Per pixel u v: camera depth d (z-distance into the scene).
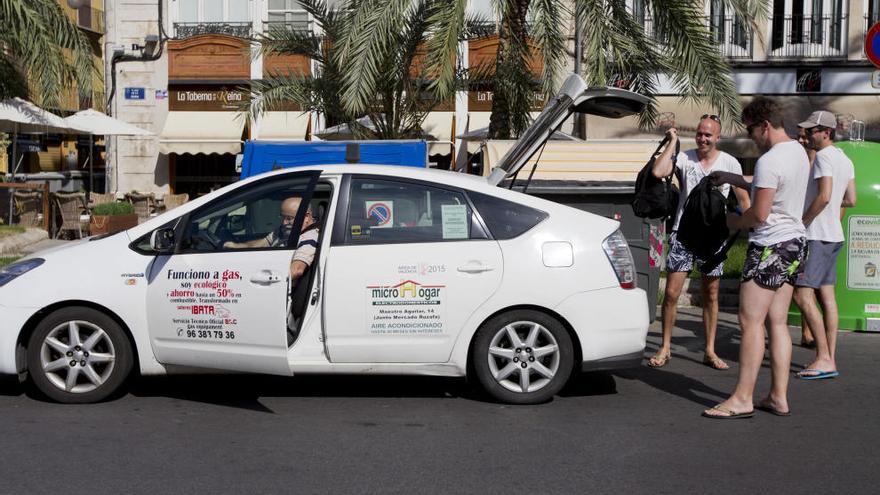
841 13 22.06
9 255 15.64
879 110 22.02
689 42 13.03
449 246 6.52
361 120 16.39
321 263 6.49
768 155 6.07
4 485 4.91
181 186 25.14
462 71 14.80
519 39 13.79
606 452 5.59
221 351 6.43
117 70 24.56
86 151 30.03
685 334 9.91
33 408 6.48
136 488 4.89
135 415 6.34
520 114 14.45
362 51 12.29
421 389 7.15
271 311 6.29
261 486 4.94
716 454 5.57
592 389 7.25
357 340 6.48
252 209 6.65
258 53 15.66
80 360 6.56
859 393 7.19
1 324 6.47
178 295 6.48
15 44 17.02
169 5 24.45
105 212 18.64
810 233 7.75
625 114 8.03
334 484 4.98
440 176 6.69
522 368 6.61
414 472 5.19
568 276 6.50
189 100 24.44
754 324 6.32
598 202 9.04
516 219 6.61
